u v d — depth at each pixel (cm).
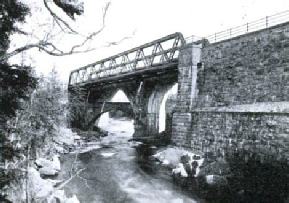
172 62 2578
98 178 1908
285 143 1436
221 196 1506
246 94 1834
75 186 1714
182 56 2395
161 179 1877
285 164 1412
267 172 1480
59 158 2534
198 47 2300
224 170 1759
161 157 2398
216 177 1706
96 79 3956
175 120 2412
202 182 1752
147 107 3509
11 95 579
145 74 3109
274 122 1522
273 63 1672
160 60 2752
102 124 6019
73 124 4600
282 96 1581
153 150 2919
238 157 1741
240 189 1531
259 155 1589
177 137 2369
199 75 2267
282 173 1395
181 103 2364
